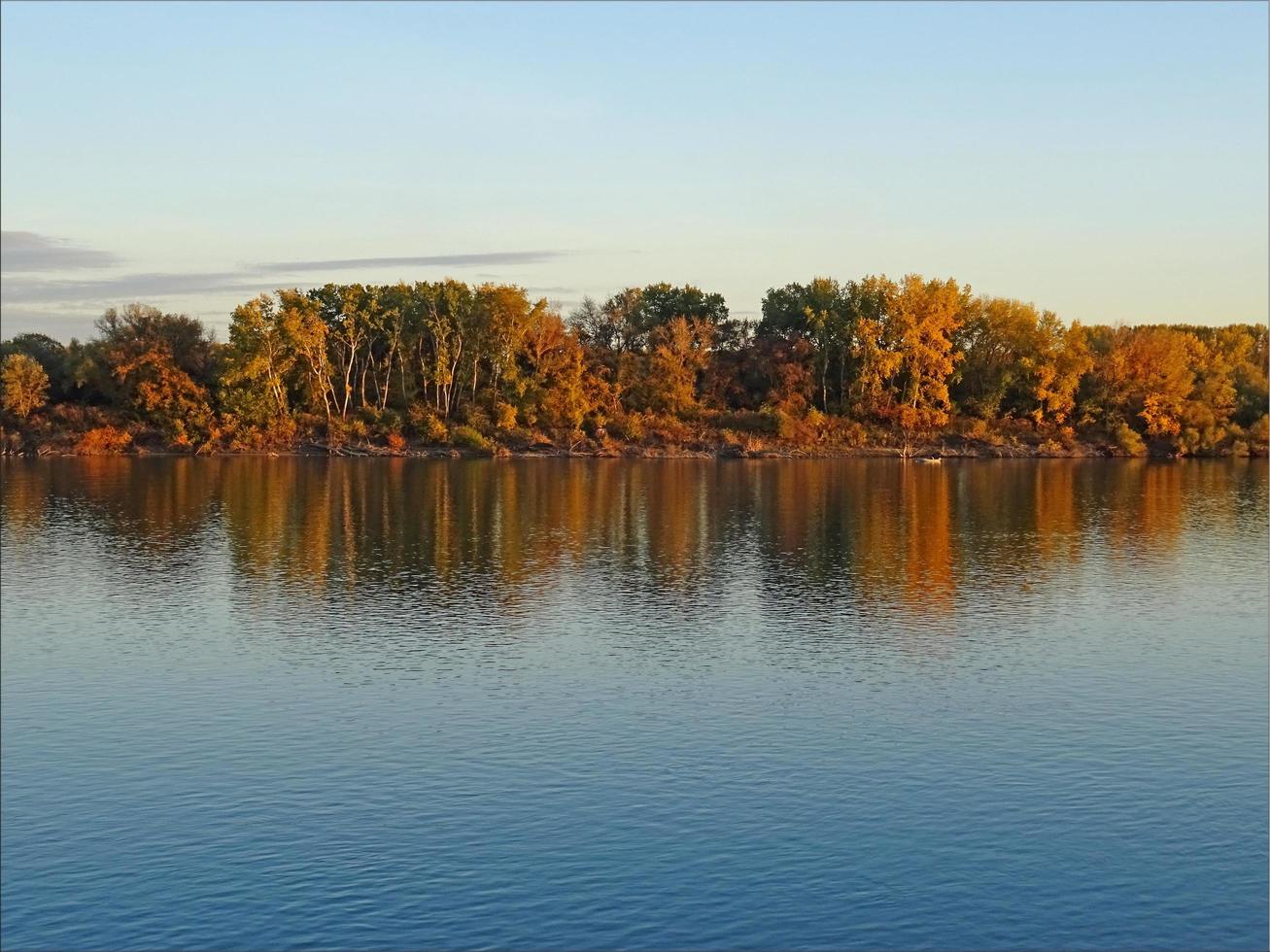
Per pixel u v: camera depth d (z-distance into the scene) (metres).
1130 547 84.69
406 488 121.56
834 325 183.50
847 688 48.06
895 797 36.47
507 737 41.78
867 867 31.83
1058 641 55.97
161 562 76.00
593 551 81.38
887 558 79.31
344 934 28.41
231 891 30.41
